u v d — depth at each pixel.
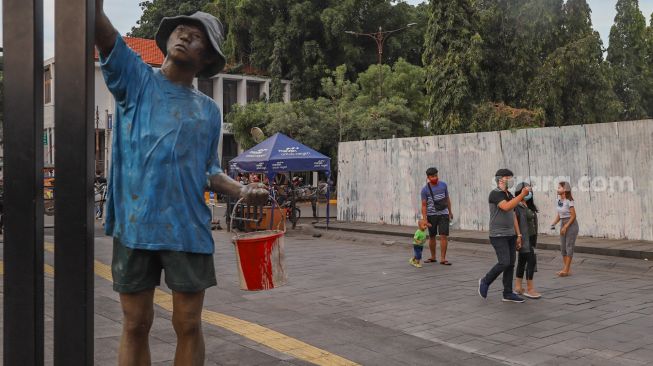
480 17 24.62
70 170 1.93
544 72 22.42
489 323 6.42
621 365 4.93
